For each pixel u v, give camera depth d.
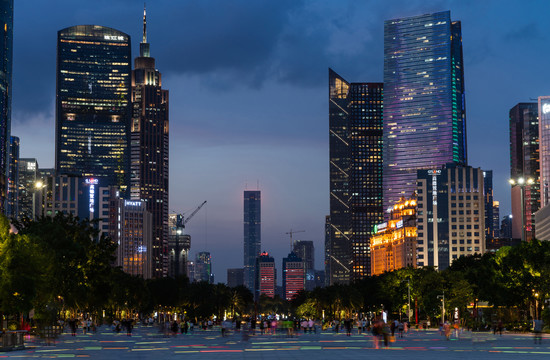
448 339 103.44
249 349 76.81
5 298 89.94
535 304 148.62
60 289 119.38
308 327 142.38
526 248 146.75
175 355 65.69
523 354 65.50
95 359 59.53
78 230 137.62
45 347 79.44
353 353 68.50
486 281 163.62
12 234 94.12
